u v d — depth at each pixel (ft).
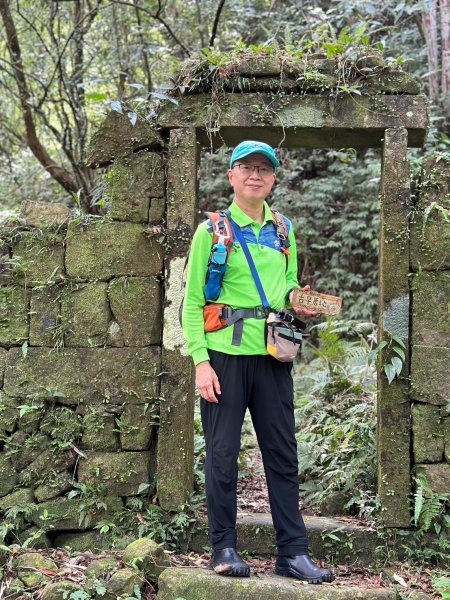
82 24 22.15
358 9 19.99
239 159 8.70
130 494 10.27
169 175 10.51
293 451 8.87
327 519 10.44
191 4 23.93
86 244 10.64
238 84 10.38
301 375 20.18
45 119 21.81
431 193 10.20
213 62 10.37
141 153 10.64
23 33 24.48
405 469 9.94
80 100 22.33
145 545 9.16
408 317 10.07
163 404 10.28
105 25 23.32
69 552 9.88
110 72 22.97
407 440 9.98
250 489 12.20
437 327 10.02
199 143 11.09
